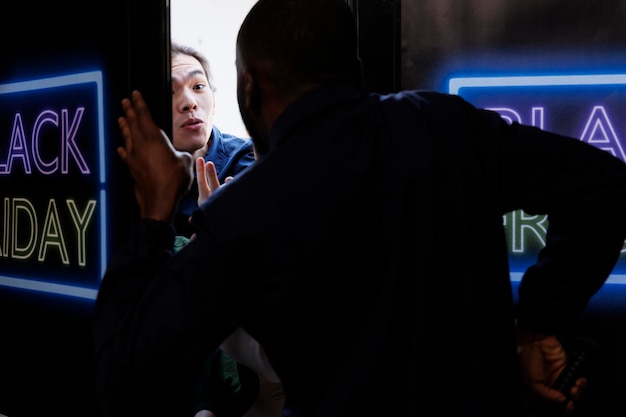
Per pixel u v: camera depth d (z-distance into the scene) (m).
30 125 2.54
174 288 0.97
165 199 1.16
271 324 1.02
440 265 1.05
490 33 2.18
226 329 1.00
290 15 1.09
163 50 1.99
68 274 2.44
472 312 1.06
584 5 2.13
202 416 1.93
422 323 1.03
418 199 1.04
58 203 2.46
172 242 1.14
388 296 1.02
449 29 2.19
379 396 1.02
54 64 2.41
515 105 2.19
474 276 1.07
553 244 1.18
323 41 1.09
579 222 1.14
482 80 2.19
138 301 1.02
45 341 2.56
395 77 2.19
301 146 1.03
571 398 1.32
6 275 2.72
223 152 3.03
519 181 1.13
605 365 2.21
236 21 4.26
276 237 0.98
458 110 1.13
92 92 2.28
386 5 2.16
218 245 0.97
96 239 2.31
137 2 2.00
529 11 2.15
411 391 1.02
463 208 1.07
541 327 1.26
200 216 1.01
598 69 2.14
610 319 2.20
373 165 1.05
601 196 1.11
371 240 1.03
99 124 2.27
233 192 1.01
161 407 1.87
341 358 1.04
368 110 1.09
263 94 1.13
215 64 4.25
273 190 1.00
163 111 2.00
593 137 2.16
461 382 1.05
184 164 1.20
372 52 2.18
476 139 1.12
